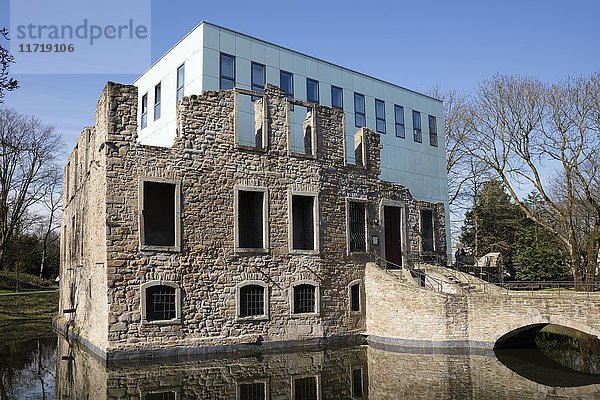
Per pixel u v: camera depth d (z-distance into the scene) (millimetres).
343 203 25547
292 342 22859
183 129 21281
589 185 33094
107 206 19391
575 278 31953
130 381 15766
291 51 29906
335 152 25625
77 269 26516
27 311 38406
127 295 19328
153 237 22734
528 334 23266
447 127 43031
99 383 15547
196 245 21000
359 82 33500
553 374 17781
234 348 21328
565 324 20125
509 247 45688
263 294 22484
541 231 41250
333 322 24234
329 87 31688
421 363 19109
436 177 37688
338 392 14492
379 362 19219
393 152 34906
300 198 25297
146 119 31234
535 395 14633
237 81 27141
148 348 19500
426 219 29953
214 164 21828
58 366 18578
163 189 22875
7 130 41812
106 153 19594
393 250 27641
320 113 25281
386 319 23844
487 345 21594
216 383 15484
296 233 25219
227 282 21547
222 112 22328
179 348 20109
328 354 21062
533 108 33750
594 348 24094
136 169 20094
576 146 32062
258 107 24047
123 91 20203
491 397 14258
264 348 22078
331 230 24859
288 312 22953
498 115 35062
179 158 21016
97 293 20562
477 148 36719
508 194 47812
